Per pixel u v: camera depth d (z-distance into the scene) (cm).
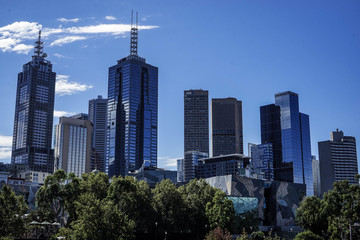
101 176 16238
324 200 16188
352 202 13750
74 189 15388
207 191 17675
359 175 15625
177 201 15862
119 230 11031
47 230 13925
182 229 16162
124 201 14438
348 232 12675
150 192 17162
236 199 18688
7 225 11838
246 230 18412
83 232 10612
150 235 16512
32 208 18738
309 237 13388
